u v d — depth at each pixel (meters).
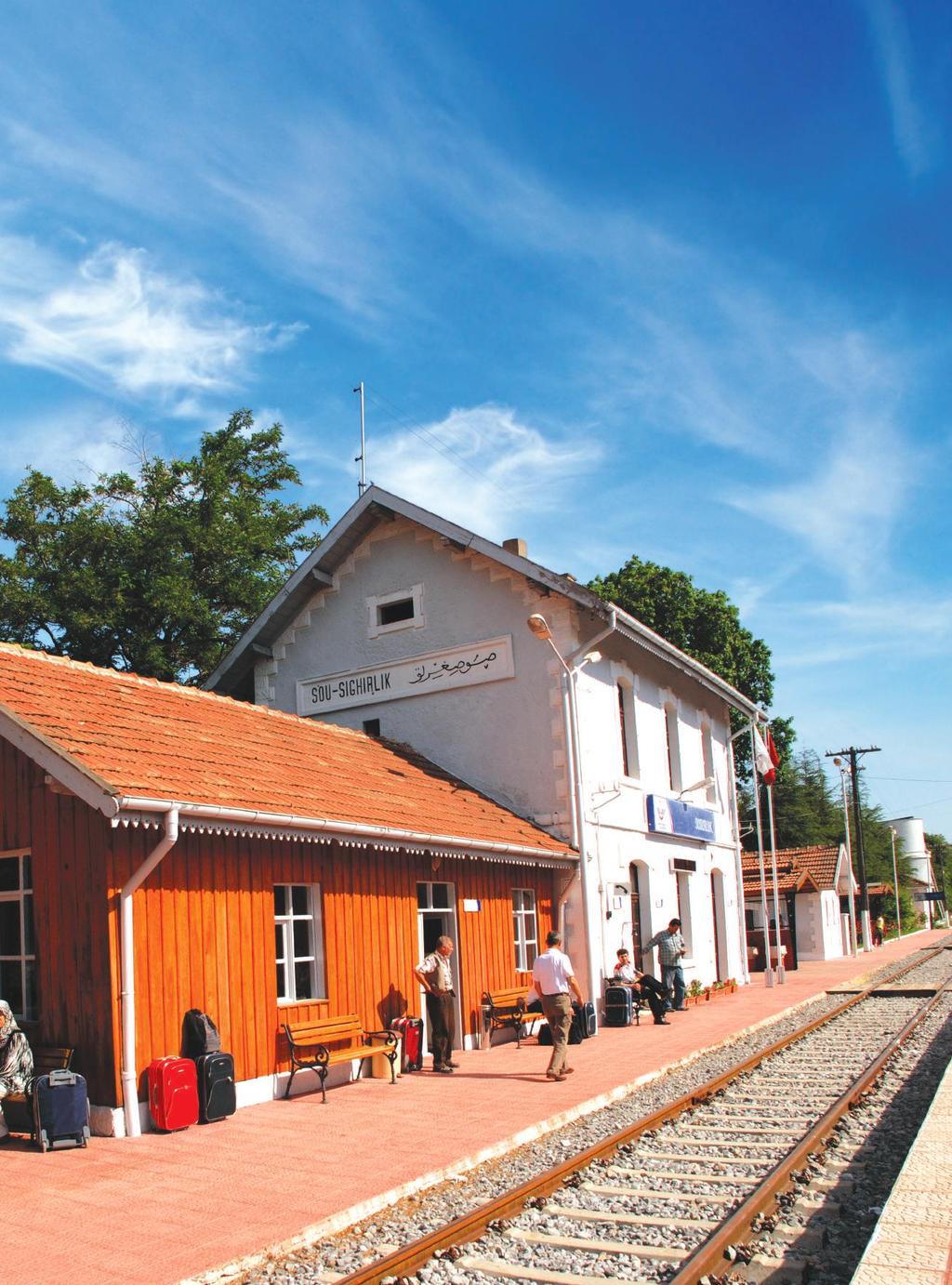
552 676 19.41
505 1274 6.28
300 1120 10.56
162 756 11.63
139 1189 8.03
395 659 21.08
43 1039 10.55
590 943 18.69
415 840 14.12
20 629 26.27
